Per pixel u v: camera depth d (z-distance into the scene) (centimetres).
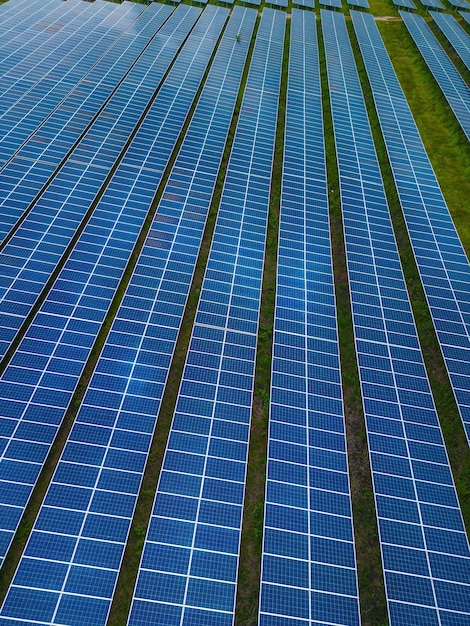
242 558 1731
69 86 3772
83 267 2395
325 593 1538
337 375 2155
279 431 1920
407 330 2403
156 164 3133
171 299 2342
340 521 1705
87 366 2166
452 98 4400
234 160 3316
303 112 4025
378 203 3186
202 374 2053
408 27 5753
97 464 1717
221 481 1745
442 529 1714
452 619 1528
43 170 2920
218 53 4738
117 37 4734
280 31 5488
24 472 1666
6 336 2053
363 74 4903
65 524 1561
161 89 3934
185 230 2714
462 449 2083
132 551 1714
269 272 2738
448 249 2884
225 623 1445
